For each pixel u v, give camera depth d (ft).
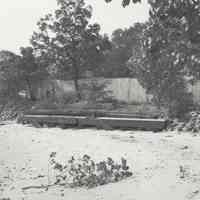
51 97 87.92
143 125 51.11
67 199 18.86
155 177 20.80
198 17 9.50
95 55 90.07
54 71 95.09
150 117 54.44
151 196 17.24
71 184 22.62
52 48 91.50
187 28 9.70
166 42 10.23
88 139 44.16
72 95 88.07
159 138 42.42
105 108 69.21
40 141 44.09
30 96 98.43
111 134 48.29
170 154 31.01
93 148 37.01
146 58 10.94
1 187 22.88
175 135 44.47
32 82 97.55
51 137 47.70
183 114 51.13
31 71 96.73
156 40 10.32
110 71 104.83
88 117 58.65
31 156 34.58
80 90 88.17
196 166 23.24
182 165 23.86
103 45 90.99
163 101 12.09
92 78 91.09
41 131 55.52
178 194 16.83
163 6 9.86
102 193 19.27
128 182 20.77
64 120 60.08
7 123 71.92
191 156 29.66
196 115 49.29
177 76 10.68
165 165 25.04
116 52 106.22
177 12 9.71
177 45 10.02
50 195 20.01
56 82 96.27
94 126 57.36
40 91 98.89
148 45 10.57
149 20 10.30
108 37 92.17
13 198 19.86
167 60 10.45
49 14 90.89
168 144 37.52
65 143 41.55
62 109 71.15
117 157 31.27
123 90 84.94
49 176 25.79
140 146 36.63
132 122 52.13
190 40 9.81
